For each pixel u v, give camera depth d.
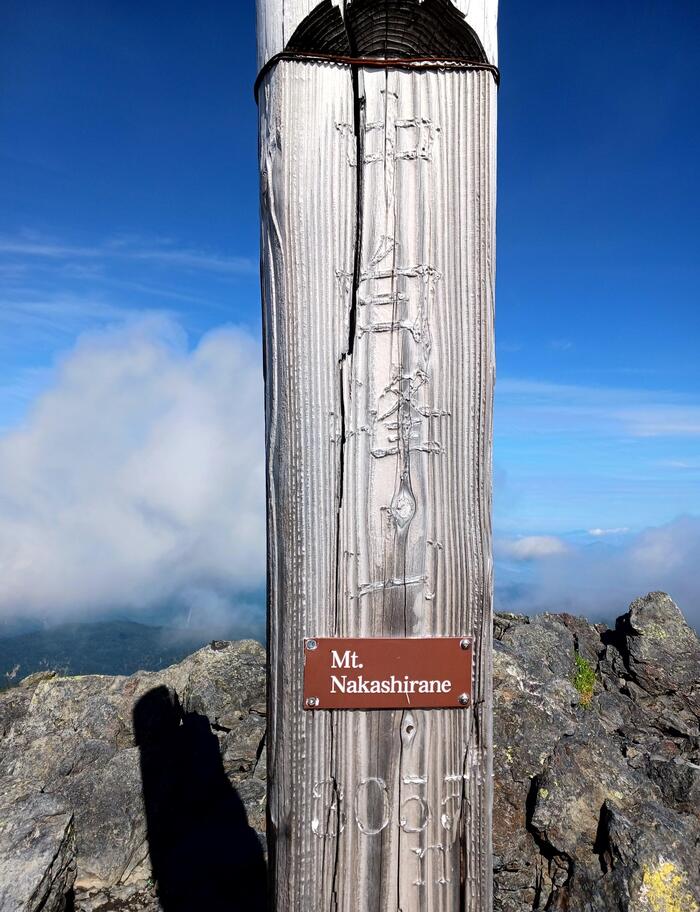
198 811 4.13
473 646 1.51
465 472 1.51
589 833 3.49
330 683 1.49
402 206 1.49
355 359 1.49
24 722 4.38
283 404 1.49
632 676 5.53
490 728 1.52
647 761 4.17
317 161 1.47
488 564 1.52
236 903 3.30
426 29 1.47
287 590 1.50
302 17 1.42
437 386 1.50
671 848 3.26
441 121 1.49
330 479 1.49
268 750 1.58
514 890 3.42
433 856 1.50
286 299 1.48
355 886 1.49
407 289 1.49
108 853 3.50
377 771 1.50
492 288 1.52
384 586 1.50
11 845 3.07
